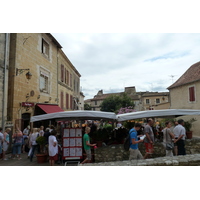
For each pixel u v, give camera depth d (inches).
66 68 783.7
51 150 250.4
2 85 370.9
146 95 1567.4
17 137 326.3
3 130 362.6
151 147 244.5
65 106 758.5
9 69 406.6
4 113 369.1
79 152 292.7
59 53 680.4
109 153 273.1
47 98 569.0
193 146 296.5
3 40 377.7
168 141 233.8
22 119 425.7
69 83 832.3
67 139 294.2
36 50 502.6
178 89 810.8
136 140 214.1
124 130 331.3
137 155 217.5
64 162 289.9
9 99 398.6
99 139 296.7
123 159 271.1
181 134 243.3
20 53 427.8
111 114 273.3
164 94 1507.1
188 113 298.5
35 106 492.4
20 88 425.4
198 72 710.5
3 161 310.5
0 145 304.2
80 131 297.4
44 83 561.3
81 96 1236.5
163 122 555.2
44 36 553.9
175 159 176.7
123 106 1556.3
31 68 475.5
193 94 700.0
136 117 290.8
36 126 496.7
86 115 275.0
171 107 868.6
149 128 247.4
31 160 308.2
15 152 327.3
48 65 580.4
